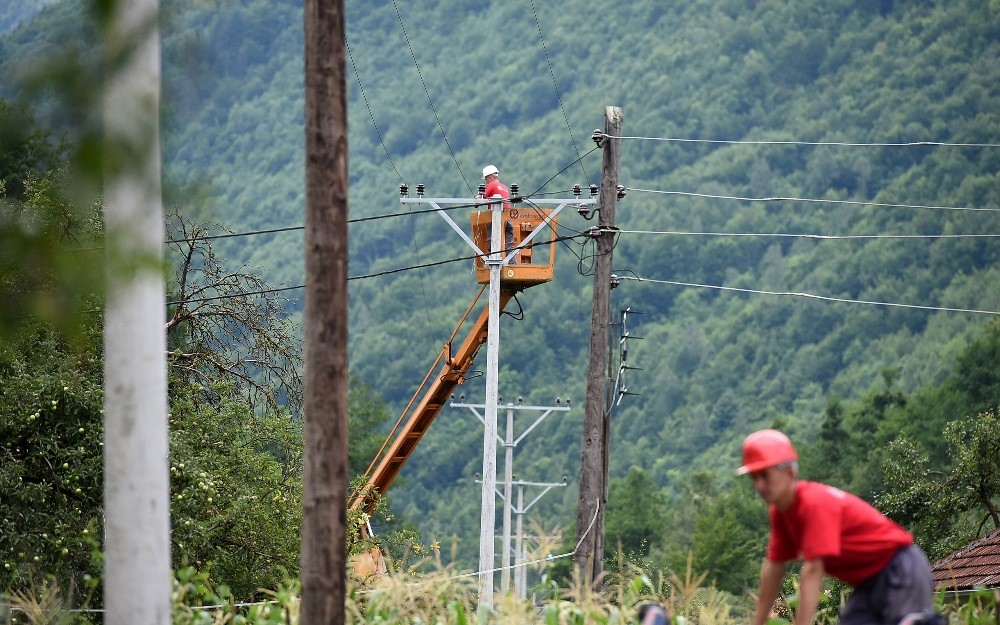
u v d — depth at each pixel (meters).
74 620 21.39
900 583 13.73
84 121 7.36
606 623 18.38
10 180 35.44
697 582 18.41
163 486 14.46
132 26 7.40
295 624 19.14
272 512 37.69
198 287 41.62
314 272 16.59
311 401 16.52
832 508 13.63
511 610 18.77
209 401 40.19
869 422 143.00
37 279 8.92
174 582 19.61
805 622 13.34
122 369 14.24
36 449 32.03
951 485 66.19
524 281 43.44
